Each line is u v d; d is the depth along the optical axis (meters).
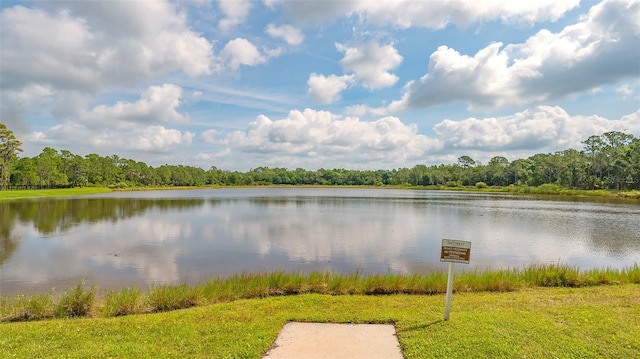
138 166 128.12
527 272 12.28
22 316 8.85
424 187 137.38
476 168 140.38
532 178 107.81
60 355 5.98
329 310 8.46
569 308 8.31
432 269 16.61
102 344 6.48
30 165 84.69
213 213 42.03
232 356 5.88
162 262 17.88
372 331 6.97
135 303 9.59
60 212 40.59
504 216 39.53
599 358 5.70
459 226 31.48
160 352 6.08
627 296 9.56
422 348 6.07
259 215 40.12
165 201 61.53
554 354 5.84
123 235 25.94
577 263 18.38
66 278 14.88
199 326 7.34
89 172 104.38
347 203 60.16
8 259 18.22
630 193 70.31
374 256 19.33
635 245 23.19
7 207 45.22
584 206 51.56
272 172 176.50
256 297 10.33
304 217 38.38
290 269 16.53
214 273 15.86
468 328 6.94
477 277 11.56
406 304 9.05
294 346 6.25
